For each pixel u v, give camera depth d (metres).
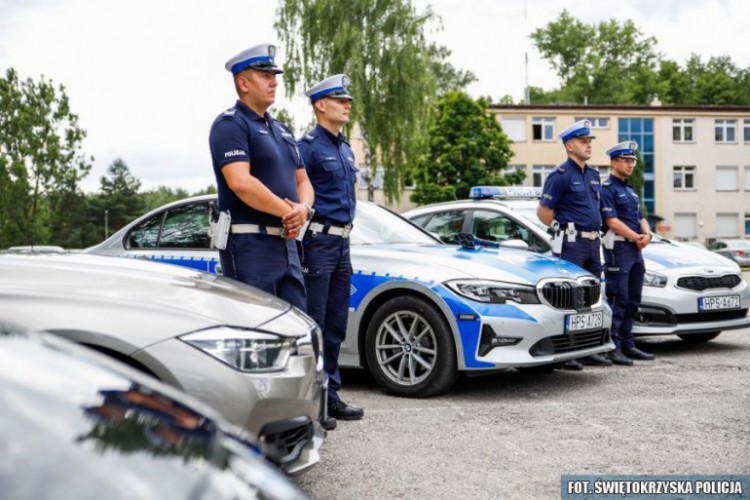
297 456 3.24
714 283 7.92
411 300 5.68
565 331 5.78
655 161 52.81
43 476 1.15
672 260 8.03
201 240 6.32
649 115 52.44
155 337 2.94
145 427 1.42
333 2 33.16
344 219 5.10
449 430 4.75
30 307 2.92
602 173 52.22
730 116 53.09
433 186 42.09
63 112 47.69
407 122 34.50
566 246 7.23
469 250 6.27
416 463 4.09
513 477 3.86
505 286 5.57
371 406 5.42
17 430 1.25
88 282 3.15
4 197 45.97
